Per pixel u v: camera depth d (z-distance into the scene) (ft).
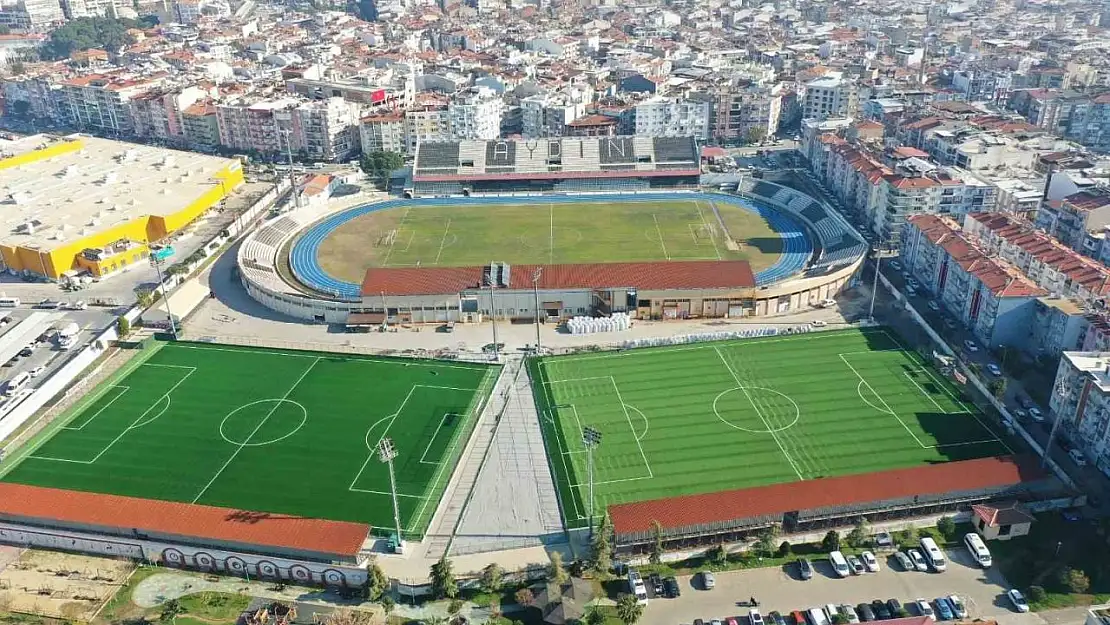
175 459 510.99
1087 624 352.08
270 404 568.00
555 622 380.17
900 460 491.31
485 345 648.79
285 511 462.19
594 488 475.72
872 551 424.87
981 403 546.26
